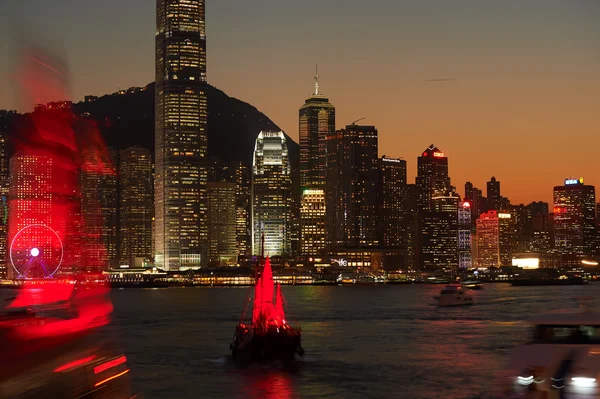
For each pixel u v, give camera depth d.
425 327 195.50
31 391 51.06
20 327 71.50
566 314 65.38
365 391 96.25
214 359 127.69
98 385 52.38
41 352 57.91
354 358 128.00
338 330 187.88
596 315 64.12
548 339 64.50
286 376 108.69
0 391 50.44
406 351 138.88
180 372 112.75
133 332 183.88
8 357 55.06
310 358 128.12
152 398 92.44
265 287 129.25
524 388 65.06
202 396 93.56
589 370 62.47
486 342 154.50
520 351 65.69
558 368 63.38
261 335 124.81
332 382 103.25
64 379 52.22
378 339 162.88
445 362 122.38
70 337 69.44
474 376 106.88
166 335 174.75
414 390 96.38
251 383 102.69
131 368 116.81
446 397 91.38
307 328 194.75
